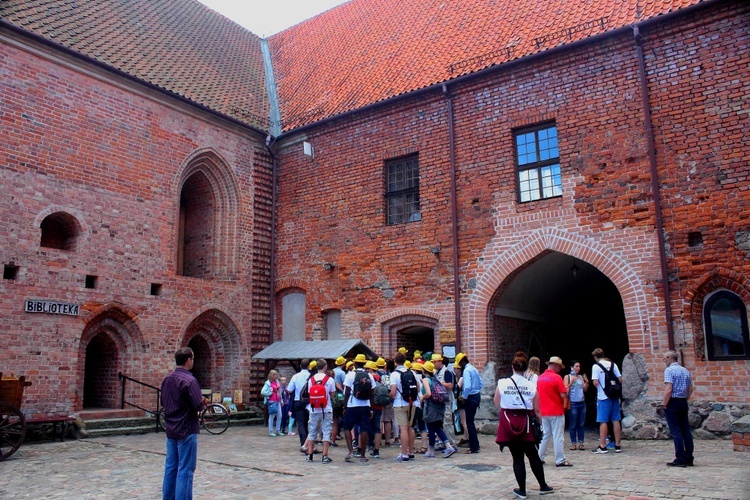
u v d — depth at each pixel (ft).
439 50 62.39
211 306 60.08
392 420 45.11
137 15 66.74
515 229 51.47
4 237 45.34
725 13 44.47
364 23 77.66
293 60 79.77
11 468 34.83
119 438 47.11
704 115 44.52
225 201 64.08
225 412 53.98
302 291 64.44
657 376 43.78
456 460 36.32
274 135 67.62
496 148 53.42
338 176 63.21
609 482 28.25
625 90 47.91
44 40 48.93
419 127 58.23
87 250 50.60
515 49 54.24
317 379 37.45
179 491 22.54
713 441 40.27
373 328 58.08
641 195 46.24
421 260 56.13
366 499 26.71
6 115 46.50
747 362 41.06
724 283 42.57
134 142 55.36
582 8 54.03
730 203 42.75
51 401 46.88
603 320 77.15
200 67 68.23
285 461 36.91
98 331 51.98
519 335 58.08
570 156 49.67
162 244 56.70
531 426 26.27
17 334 45.37
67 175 49.93
